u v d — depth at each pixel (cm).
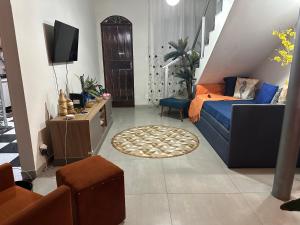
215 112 325
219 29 333
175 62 524
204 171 261
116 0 521
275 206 200
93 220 162
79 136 271
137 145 338
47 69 279
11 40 212
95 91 384
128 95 579
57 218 111
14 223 92
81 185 154
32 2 244
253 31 328
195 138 366
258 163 264
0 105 417
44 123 269
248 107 244
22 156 242
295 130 191
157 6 519
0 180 152
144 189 227
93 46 504
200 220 184
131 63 558
